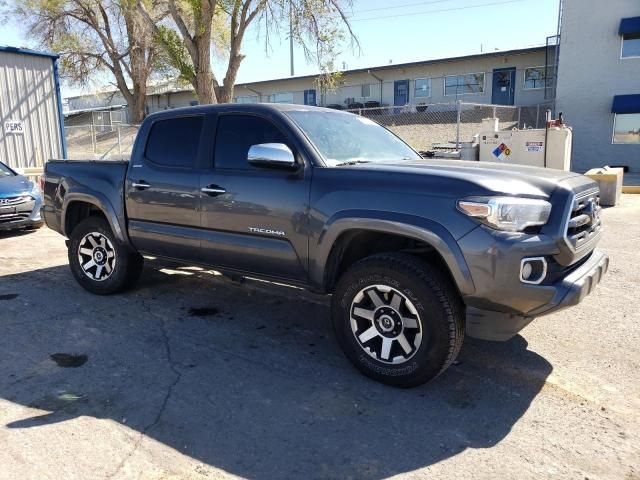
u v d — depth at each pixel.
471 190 3.18
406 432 3.04
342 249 3.78
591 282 3.43
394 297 3.45
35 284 5.94
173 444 2.91
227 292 5.65
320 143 4.00
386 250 3.95
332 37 17.97
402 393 3.48
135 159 5.00
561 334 4.45
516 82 29.23
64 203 5.61
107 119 48.28
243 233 4.15
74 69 36.28
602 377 3.70
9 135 13.96
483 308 3.22
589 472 2.67
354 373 3.77
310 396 3.44
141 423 3.11
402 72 32.81
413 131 25.80
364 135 4.57
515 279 3.08
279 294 5.59
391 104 33.56
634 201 12.50
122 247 5.23
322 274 3.77
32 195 9.03
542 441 2.94
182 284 5.91
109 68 37.84
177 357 4.03
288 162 3.75
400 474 2.67
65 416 3.17
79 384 3.58
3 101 13.79
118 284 5.36
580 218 3.40
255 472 2.68
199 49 17.69
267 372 3.79
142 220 4.95
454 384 3.60
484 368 3.84
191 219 4.49
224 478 2.63
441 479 2.63
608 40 21.73
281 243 3.95
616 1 21.38
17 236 8.96
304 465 2.74
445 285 3.32
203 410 3.26
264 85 38.09
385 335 3.53
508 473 2.67
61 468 2.68
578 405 3.33
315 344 4.30
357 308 3.63
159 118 4.89
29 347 4.19
